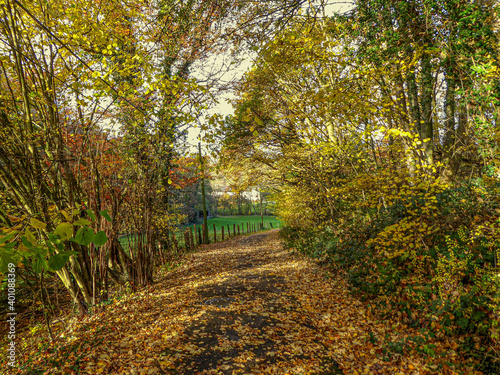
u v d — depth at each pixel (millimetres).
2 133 5512
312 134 11156
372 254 6996
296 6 4023
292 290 7473
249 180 15250
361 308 5871
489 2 6602
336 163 10742
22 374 3941
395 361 3980
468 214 5434
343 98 5598
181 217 13898
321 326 5312
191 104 4891
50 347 4781
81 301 6461
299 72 11859
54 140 6211
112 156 7445
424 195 6047
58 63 6375
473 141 7035
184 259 13469
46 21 5379
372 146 10211
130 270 8164
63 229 2014
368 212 8695
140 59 5270
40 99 5684
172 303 6746
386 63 7105
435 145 9430
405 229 5547
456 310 4113
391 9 6969
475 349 3717
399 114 7305
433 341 4145
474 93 6559
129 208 7957
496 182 5848
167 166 9422
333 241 9570
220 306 6418
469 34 6285
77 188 6652
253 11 4473
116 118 7414
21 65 5633
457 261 4648
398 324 4906
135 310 6277
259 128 12438
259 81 11117
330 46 8359
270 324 5418
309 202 12648
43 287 6078
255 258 13172
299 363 4098
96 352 4355
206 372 3881
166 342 4715
